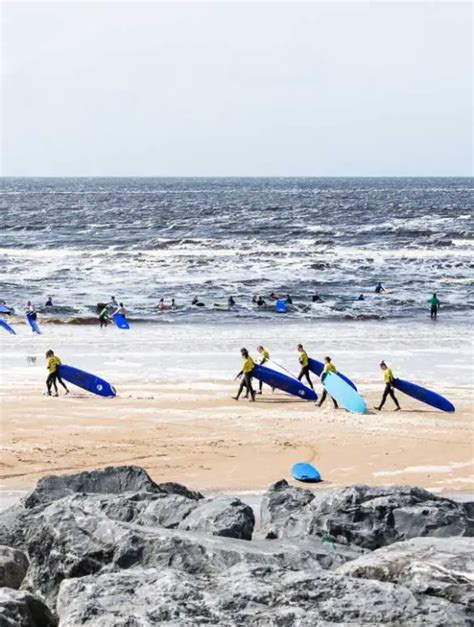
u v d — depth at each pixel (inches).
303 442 1238.9
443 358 1914.4
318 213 7308.1
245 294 2967.5
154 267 3631.9
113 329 2283.5
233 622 406.6
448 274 3476.9
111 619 413.7
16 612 446.6
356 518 625.6
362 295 2856.8
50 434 1258.0
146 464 1128.8
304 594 422.6
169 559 520.4
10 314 2477.9
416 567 451.2
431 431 1307.8
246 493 1016.2
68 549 546.6
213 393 1563.7
